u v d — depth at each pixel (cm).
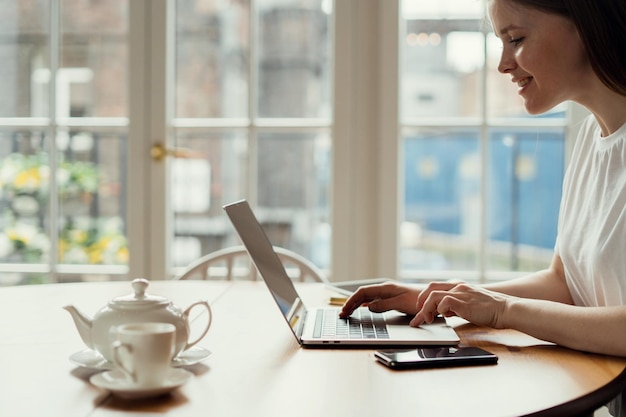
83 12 262
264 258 126
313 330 121
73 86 262
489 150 256
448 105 256
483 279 258
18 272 265
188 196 263
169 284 184
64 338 120
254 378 95
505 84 254
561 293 148
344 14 251
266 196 263
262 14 261
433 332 119
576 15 120
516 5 126
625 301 120
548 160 255
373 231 253
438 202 258
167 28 256
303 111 260
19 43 263
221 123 261
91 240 264
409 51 256
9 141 264
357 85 252
